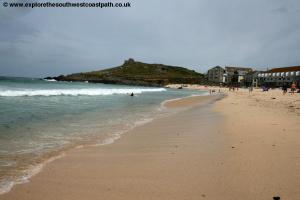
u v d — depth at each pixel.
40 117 12.59
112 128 10.60
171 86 136.12
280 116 12.84
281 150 6.55
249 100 27.75
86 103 21.48
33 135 8.76
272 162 5.64
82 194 4.32
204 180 4.80
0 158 6.20
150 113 16.25
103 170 5.49
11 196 4.23
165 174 5.19
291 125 10.07
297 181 4.60
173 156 6.47
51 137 8.59
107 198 4.16
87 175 5.19
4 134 8.68
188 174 5.14
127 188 4.54
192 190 4.39
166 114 15.87
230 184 4.57
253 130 9.22
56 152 6.87
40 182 4.81
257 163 5.61
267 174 4.96
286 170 5.14
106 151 7.07
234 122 11.20
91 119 12.80
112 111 16.52
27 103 19.02
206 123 11.54
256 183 4.57
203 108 19.33
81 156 6.55
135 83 148.75
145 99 30.48
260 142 7.43
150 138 8.75
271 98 30.80
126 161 6.14
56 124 10.99
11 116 12.41
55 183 4.77
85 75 160.50
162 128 10.72
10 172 5.30
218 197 4.10
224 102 25.16
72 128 10.29
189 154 6.58
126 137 8.92
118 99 28.52
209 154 6.50
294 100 26.39
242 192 4.24
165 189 4.46
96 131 9.88
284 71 98.88
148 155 6.64
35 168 5.58
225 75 144.88
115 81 149.62
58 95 31.06
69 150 7.11
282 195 4.08
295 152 6.34
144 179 4.95
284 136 8.12
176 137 8.80
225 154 6.41
